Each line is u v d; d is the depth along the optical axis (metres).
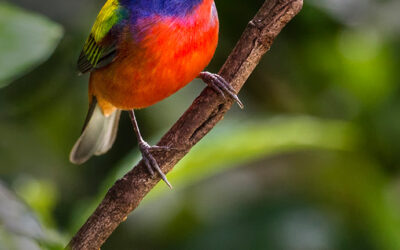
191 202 11.85
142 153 6.34
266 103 11.66
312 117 11.06
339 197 10.60
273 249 10.23
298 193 10.91
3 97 11.16
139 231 11.83
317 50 11.17
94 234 6.10
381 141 10.12
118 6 7.70
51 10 10.52
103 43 7.83
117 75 7.83
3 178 11.72
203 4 7.18
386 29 10.92
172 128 6.41
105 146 10.15
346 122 10.26
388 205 10.27
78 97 11.94
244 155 8.74
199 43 7.32
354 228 10.32
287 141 8.96
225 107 6.38
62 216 11.61
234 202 11.17
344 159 10.52
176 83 7.65
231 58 6.36
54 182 12.06
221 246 10.50
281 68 11.37
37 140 12.16
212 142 8.41
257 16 6.25
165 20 7.24
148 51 7.39
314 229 10.30
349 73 10.94
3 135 11.95
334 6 10.84
